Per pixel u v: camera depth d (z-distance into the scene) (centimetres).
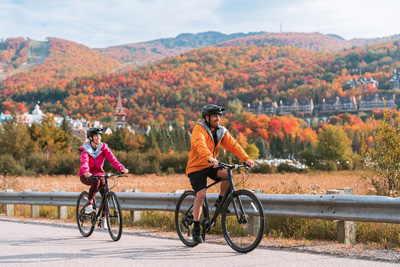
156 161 6531
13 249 682
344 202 626
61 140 8119
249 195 595
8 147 7131
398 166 1006
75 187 2573
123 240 758
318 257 564
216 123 625
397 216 583
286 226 759
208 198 789
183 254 610
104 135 9850
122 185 2856
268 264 528
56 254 633
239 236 647
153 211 990
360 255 568
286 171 5903
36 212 1248
